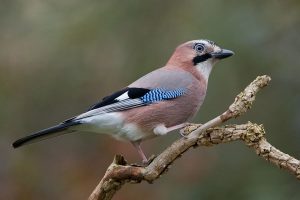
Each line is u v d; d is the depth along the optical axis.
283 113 12.49
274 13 12.70
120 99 8.58
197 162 12.71
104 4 12.88
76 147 13.77
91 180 13.38
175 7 12.70
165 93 8.79
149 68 12.57
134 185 12.82
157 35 12.67
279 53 12.59
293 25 12.73
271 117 12.51
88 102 13.33
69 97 13.37
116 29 12.78
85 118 8.31
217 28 12.18
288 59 12.64
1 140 13.56
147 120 8.65
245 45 12.14
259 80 6.81
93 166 13.44
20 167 13.62
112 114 8.50
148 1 12.72
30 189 13.55
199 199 12.34
